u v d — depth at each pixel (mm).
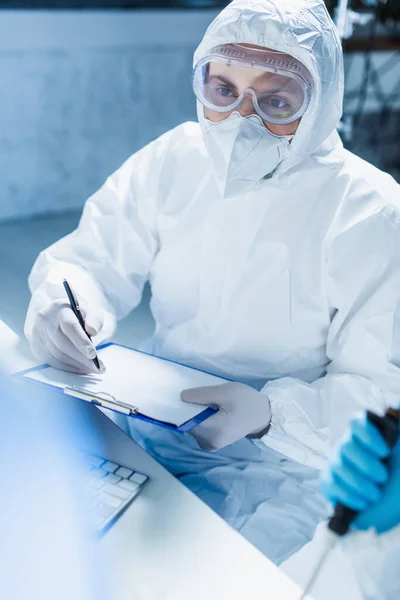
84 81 3584
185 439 1210
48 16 3348
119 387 1023
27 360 1136
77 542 717
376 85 4555
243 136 1186
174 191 1408
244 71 1167
